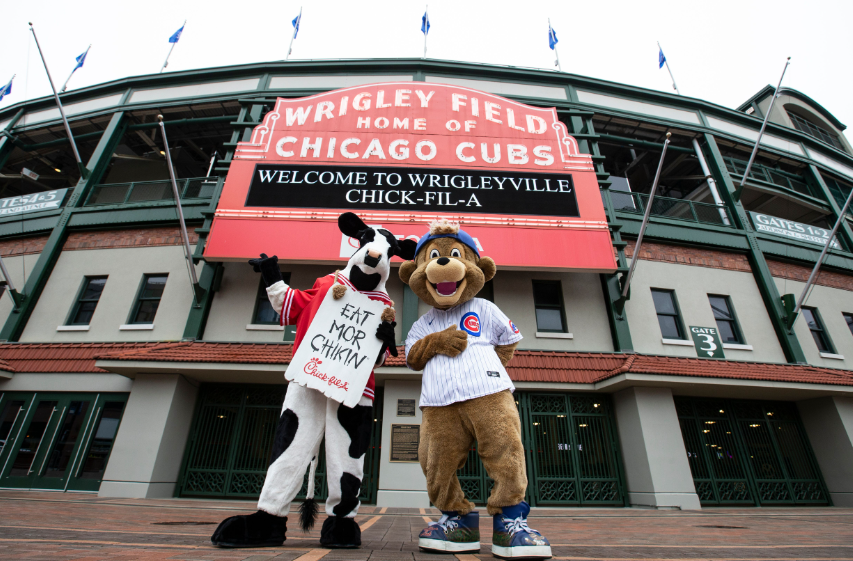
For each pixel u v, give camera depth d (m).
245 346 8.98
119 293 10.36
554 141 11.59
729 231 11.91
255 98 12.68
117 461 7.85
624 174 15.53
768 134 15.38
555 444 8.83
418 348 2.73
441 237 3.11
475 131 11.56
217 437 8.79
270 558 1.77
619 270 10.09
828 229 14.95
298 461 2.41
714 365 9.27
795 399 9.91
